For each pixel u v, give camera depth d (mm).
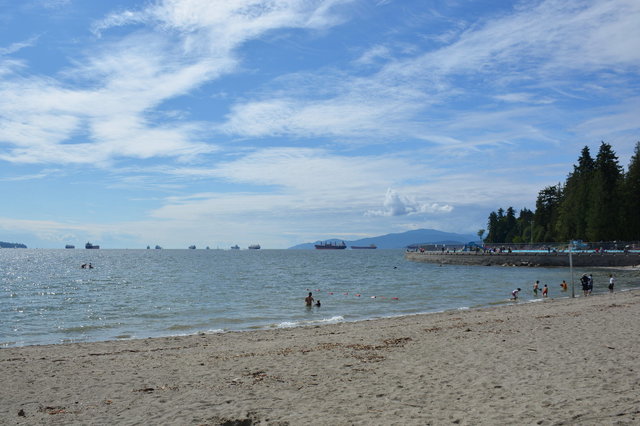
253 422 8789
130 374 13086
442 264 110625
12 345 22125
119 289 54031
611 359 12914
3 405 10312
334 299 42000
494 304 36906
